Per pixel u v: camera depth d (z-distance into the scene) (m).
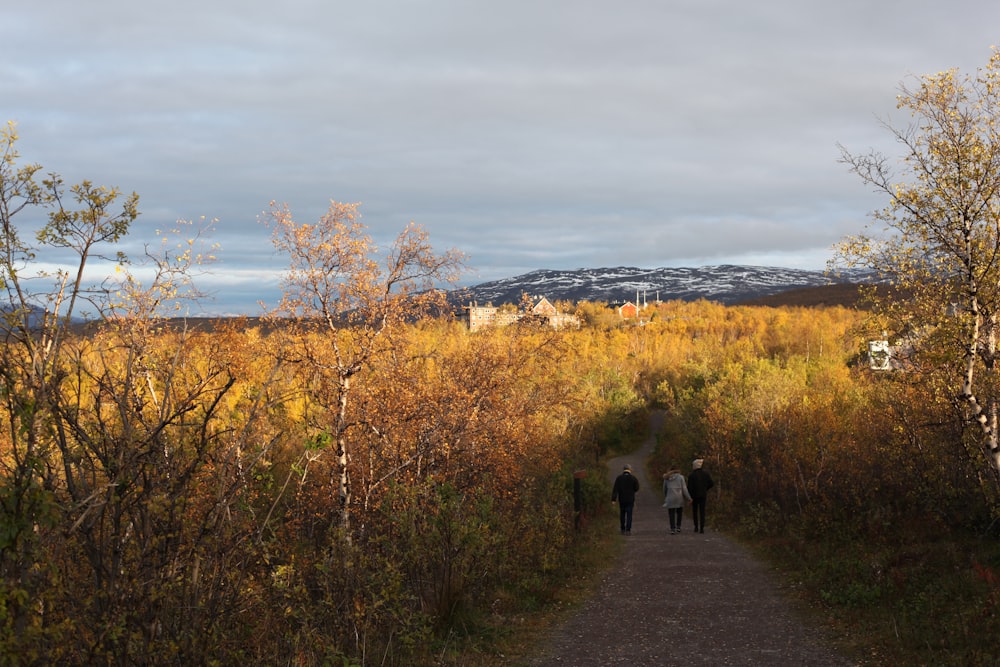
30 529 4.65
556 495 17.20
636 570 12.89
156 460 5.38
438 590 9.12
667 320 160.12
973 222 10.78
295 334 12.70
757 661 7.48
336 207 13.12
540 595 10.68
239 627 6.25
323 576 7.79
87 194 5.31
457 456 15.35
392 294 13.56
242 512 6.07
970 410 11.64
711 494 26.16
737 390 33.66
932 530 11.91
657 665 7.53
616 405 61.38
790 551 13.39
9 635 4.58
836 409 21.23
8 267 4.86
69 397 5.32
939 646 7.16
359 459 13.77
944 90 10.80
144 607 5.34
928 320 11.27
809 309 159.12
